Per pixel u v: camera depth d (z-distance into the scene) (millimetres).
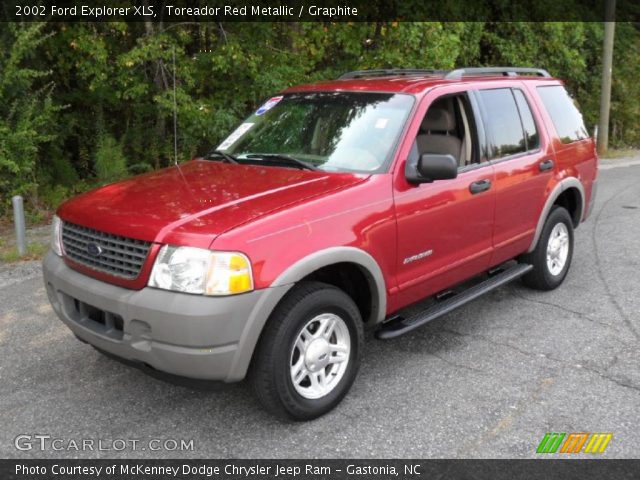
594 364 4543
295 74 10930
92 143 10875
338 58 12445
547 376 4359
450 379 4324
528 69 6008
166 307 3314
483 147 4961
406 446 3547
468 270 4906
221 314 3291
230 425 3775
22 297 5941
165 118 10898
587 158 6363
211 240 3326
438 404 3994
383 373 4422
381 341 4949
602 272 6703
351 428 3730
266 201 3734
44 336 5059
